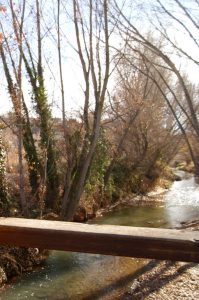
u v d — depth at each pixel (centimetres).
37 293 994
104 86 1716
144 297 948
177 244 190
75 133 1770
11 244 219
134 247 196
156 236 195
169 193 3241
